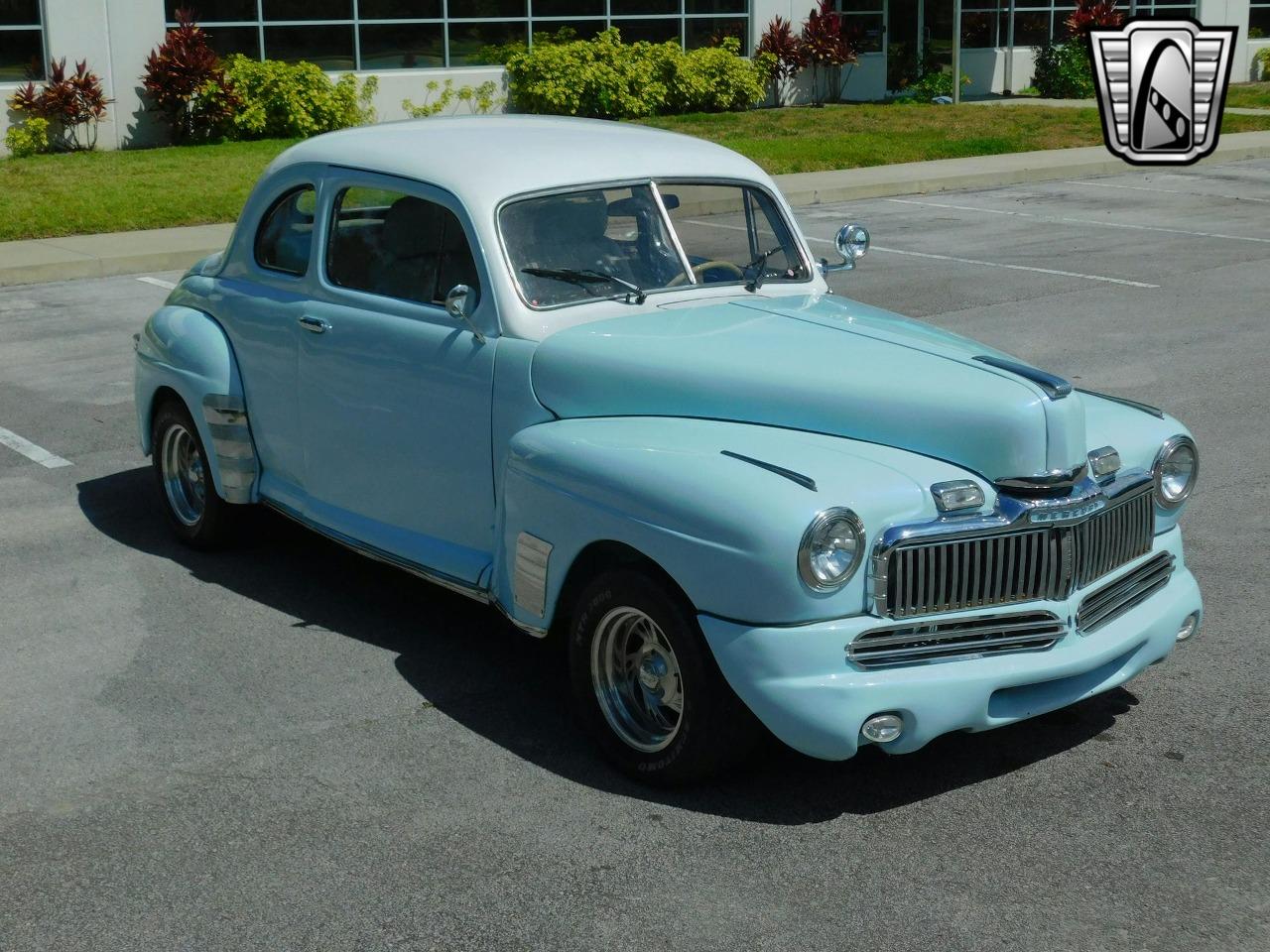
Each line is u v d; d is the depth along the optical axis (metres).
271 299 6.08
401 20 24.64
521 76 25.69
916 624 4.17
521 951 3.71
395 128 6.11
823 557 4.05
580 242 5.33
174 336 6.52
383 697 5.21
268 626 5.87
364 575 6.46
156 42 22.23
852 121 26.52
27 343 11.20
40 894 3.98
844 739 4.10
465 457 5.26
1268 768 4.64
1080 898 3.92
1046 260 14.38
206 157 20.64
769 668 4.09
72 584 6.33
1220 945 3.71
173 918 3.86
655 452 4.43
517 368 5.05
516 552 4.82
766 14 29.00
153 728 4.96
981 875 4.04
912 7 31.75
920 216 17.66
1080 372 9.82
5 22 21.06
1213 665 5.42
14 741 4.87
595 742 4.71
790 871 4.07
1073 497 4.32
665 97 27.14
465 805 4.45
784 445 4.45
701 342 4.92
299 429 6.01
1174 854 4.14
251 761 4.73
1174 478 4.84
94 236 15.60
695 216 5.62
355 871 4.08
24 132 21.05
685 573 4.20
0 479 7.87
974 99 32.03
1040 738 4.86
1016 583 4.30
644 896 3.95
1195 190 19.67
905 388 4.48
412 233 5.46
